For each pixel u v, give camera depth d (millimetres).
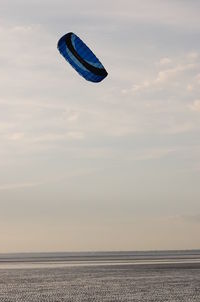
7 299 38625
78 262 114688
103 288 46062
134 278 56625
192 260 120312
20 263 115438
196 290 43656
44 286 48344
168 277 57531
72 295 40875
